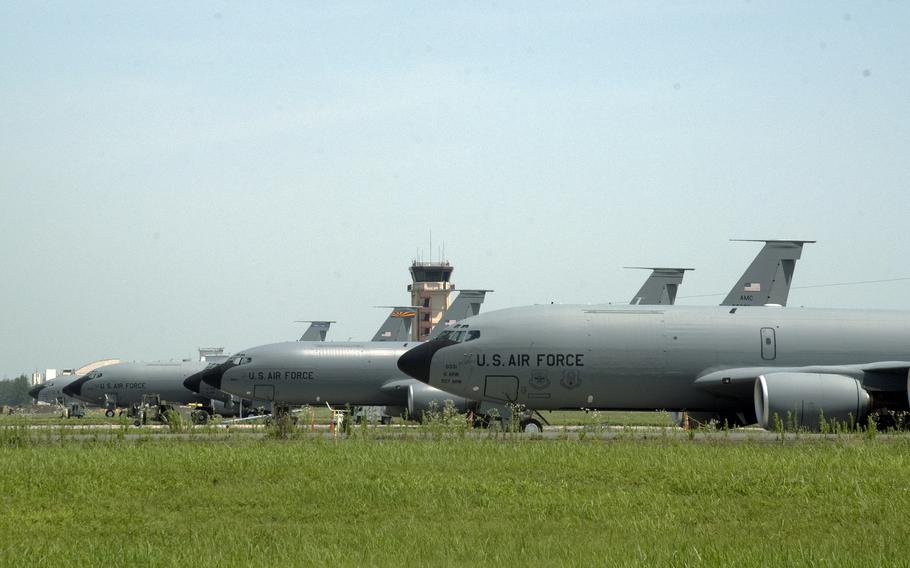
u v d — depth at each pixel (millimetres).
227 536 26500
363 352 107750
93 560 23438
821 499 33219
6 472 39719
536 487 35438
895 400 71938
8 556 23812
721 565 22109
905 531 27297
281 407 95750
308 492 34312
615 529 27531
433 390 96438
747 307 78438
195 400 145125
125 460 43719
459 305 133125
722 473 38938
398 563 22750
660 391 74688
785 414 67438
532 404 74375
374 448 49469
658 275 110812
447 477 38125
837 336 76500
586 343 73875
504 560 22969
